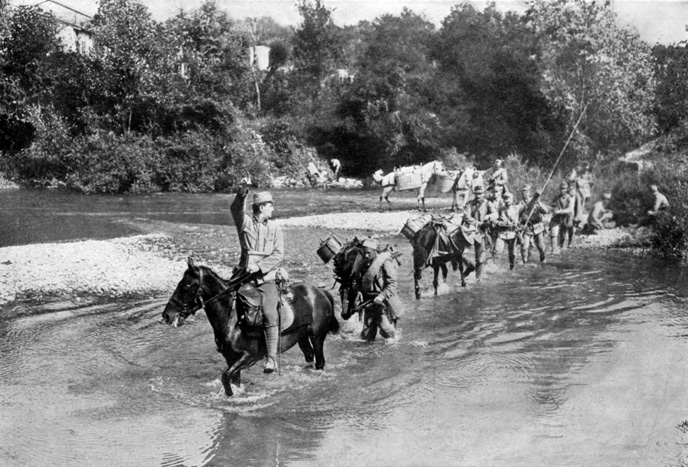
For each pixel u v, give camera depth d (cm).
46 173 3653
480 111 4253
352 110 4928
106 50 3662
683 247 1922
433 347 1031
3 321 1148
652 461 646
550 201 2645
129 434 717
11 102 3709
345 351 1015
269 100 5672
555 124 3466
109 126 3747
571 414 765
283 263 1703
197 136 3856
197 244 1973
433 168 3481
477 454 665
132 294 1357
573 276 1591
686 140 2908
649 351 1003
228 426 739
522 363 949
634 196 2373
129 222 2436
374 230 2288
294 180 4462
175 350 1006
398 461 651
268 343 805
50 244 1816
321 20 5725
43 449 680
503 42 4150
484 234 1616
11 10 3750
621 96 3111
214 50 4209
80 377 892
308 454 669
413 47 4894
